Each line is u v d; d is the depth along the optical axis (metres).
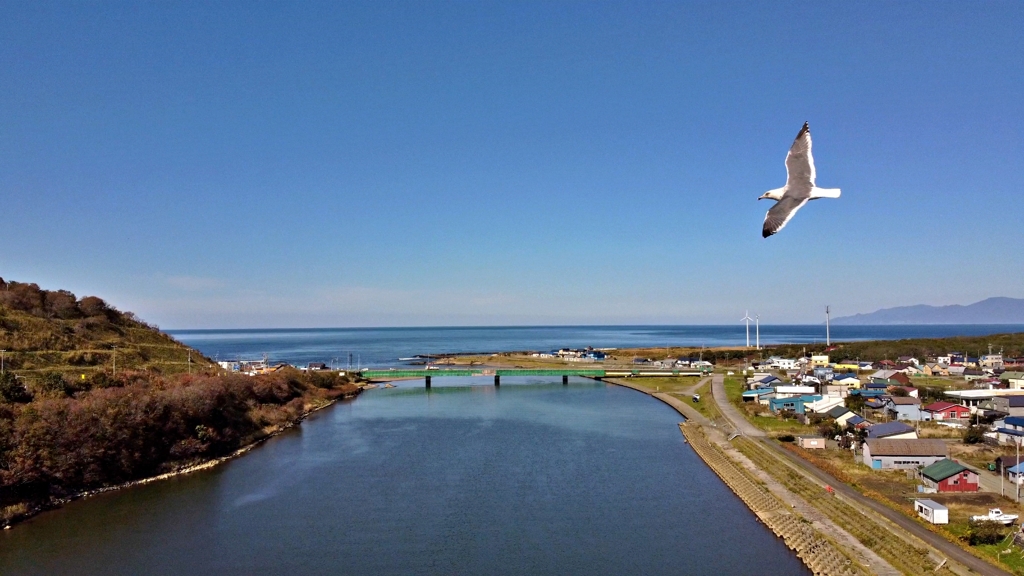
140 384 71.56
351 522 47.00
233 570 38.84
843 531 41.28
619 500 52.00
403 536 44.22
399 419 92.62
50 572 38.44
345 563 39.84
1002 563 33.50
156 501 52.00
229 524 46.53
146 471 59.50
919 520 40.78
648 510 49.41
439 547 42.25
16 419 52.78
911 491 47.78
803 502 47.84
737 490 53.69
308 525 46.38
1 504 47.38
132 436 59.75
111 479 56.31
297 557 40.75
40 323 87.81
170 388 71.62
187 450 63.69
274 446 73.50
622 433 80.56
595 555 40.72
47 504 50.25
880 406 81.88
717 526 45.72
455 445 73.25
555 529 45.38
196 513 48.97
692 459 66.12
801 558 39.38
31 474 49.72
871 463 55.16
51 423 53.84
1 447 49.31
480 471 61.12
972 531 36.72
